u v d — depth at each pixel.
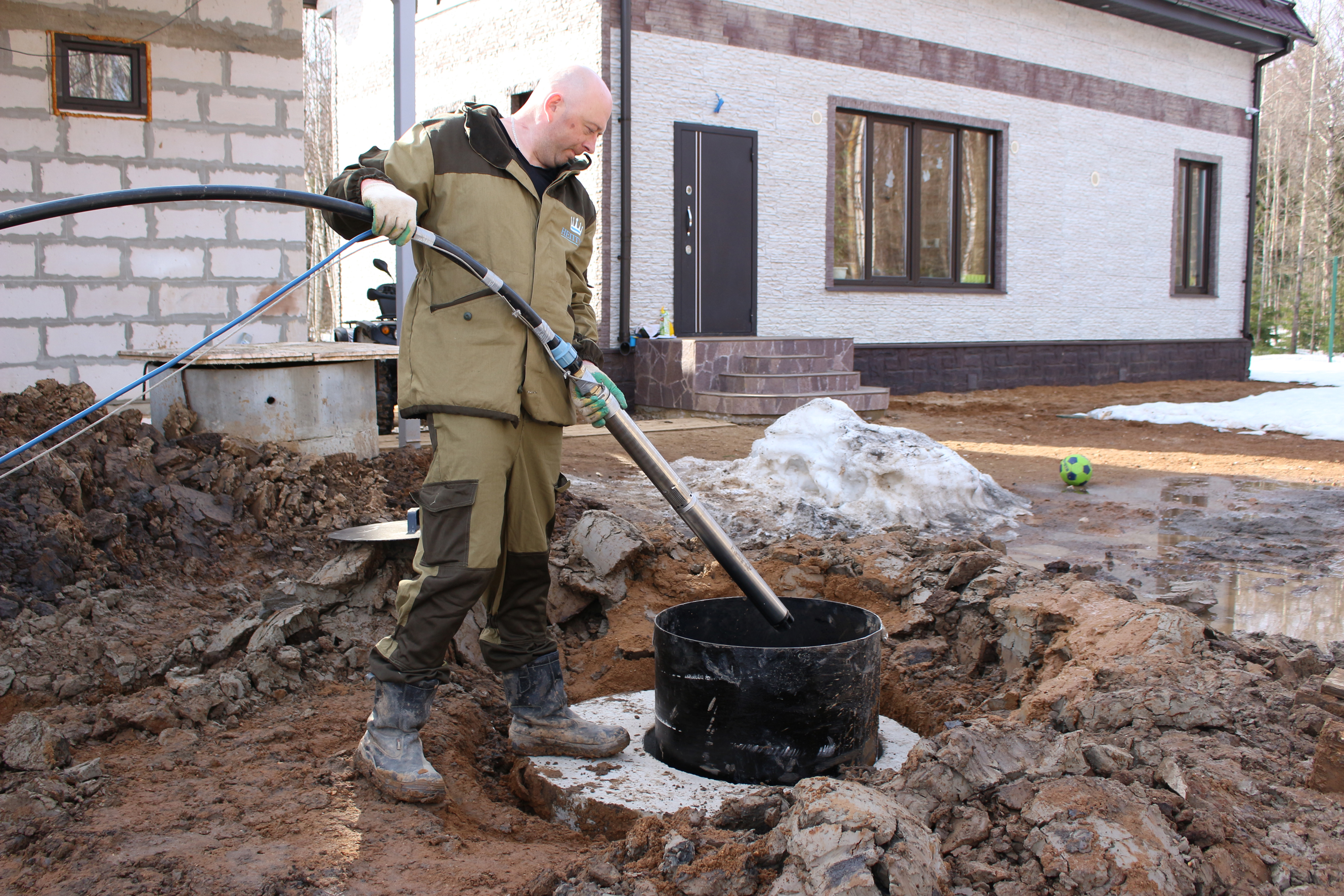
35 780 2.39
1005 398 13.49
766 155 12.01
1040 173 14.86
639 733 3.17
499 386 2.48
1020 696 3.33
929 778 2.25
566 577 4.01
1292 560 5.36
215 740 2.79
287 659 3.17
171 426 5.02
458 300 2.51
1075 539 5.79
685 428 9.34
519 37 11.63
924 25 13.30
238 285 8.05
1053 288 15.24
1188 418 11.26
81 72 7.40
